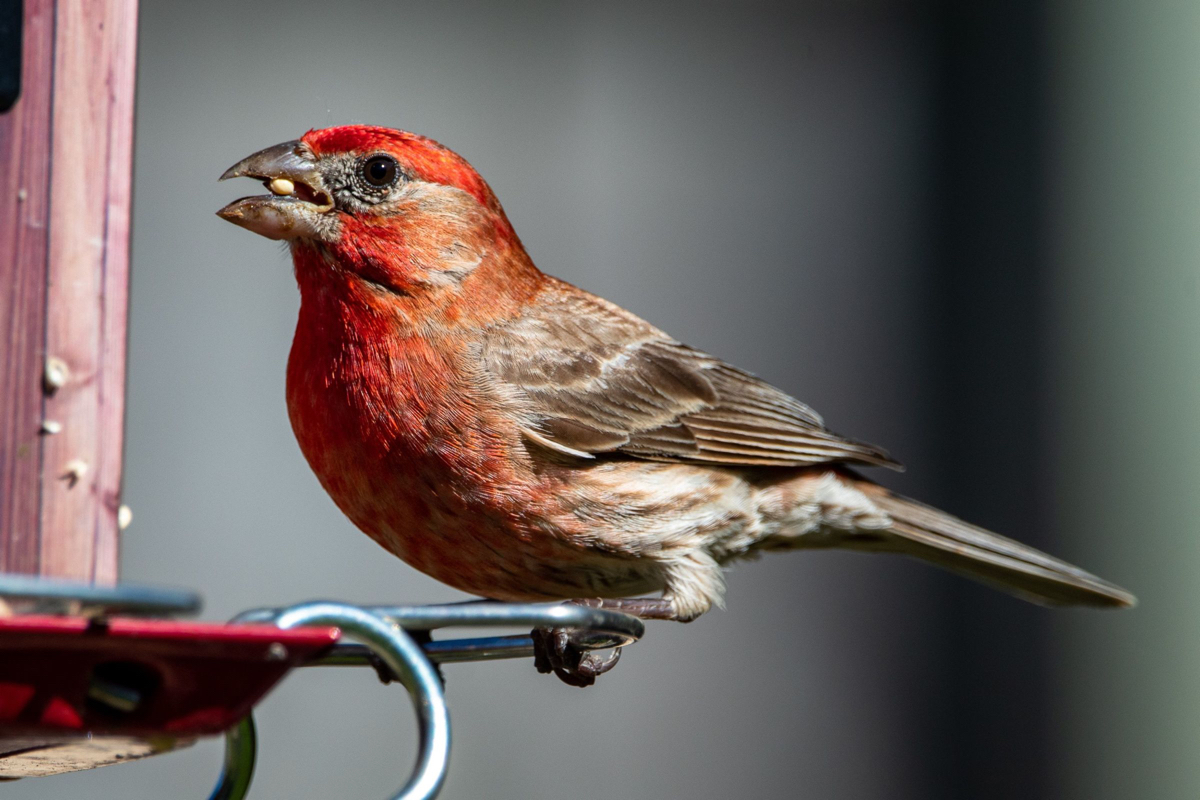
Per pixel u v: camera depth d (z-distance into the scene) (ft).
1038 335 40.96
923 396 40.50
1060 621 39.68
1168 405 40.81
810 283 40.60
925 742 38.99
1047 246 41.45
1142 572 39.99
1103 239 41.57
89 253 17.24
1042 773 38.99
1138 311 41.27
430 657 20.21
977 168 41.70
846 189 41.22
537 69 40.32
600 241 39.78
